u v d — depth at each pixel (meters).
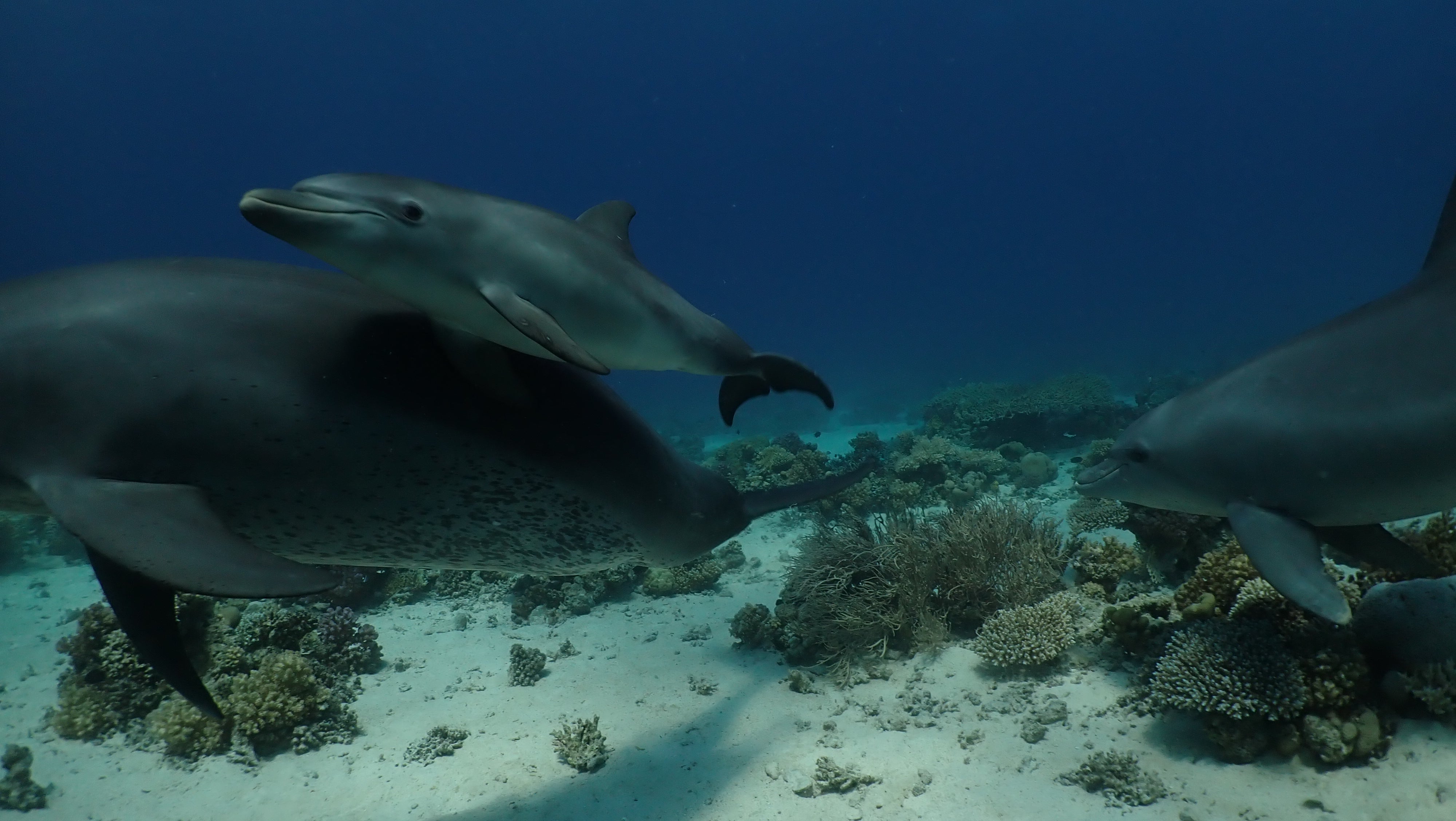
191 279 3.59
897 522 8.90
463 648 9.92
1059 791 5.30
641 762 6.79
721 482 5.67
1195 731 5.51
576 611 10.84
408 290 3.40
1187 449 5.01
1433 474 4.39
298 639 9.05
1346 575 6.28
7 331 3.27
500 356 3.71
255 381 3.42
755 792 6.07
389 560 4.23
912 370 58.31
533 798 6.48
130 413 3.24
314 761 7.43
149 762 7.53
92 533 2.96
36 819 6.70
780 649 8.71
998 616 7.21
